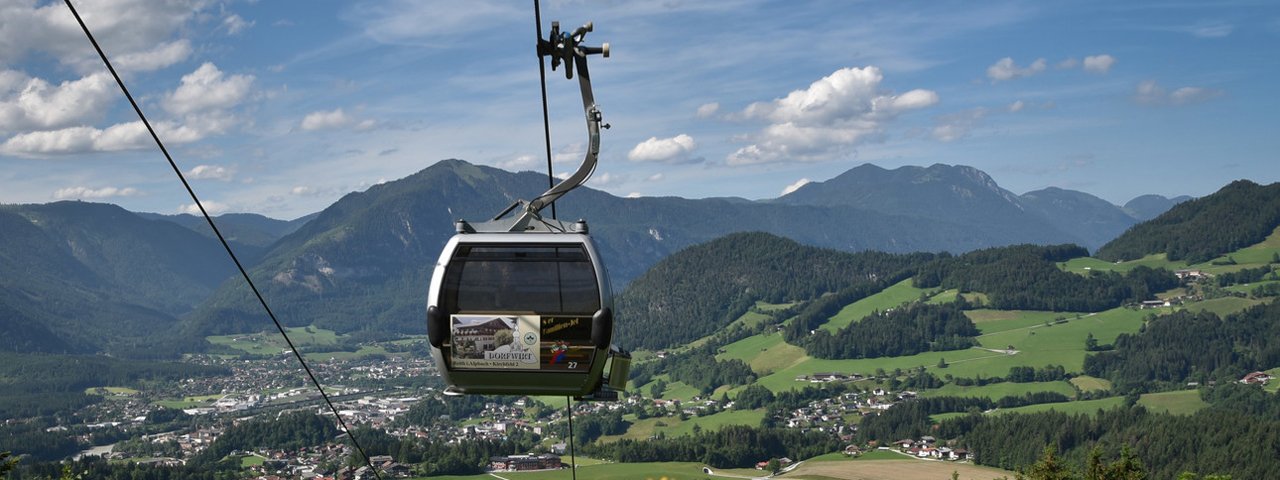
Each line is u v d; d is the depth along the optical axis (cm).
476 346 1184
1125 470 5978
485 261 1191
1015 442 19650
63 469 3203
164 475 18425
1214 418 17700
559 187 1227
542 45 1226
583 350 1183
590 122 1230
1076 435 19112
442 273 1189
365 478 19112
